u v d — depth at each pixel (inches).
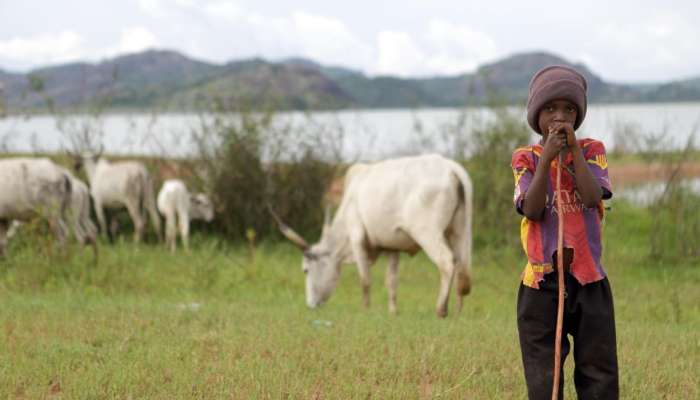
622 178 769.6
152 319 260.2
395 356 207.6
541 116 135.1
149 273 415.8
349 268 483.8
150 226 612.7
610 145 965.2
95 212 605.3
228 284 399.2
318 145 575.2
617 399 134.6
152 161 645.3
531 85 137.6
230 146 563.2
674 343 233.1
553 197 135.0
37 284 373.4
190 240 572.7
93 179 568.7
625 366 199.8
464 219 311.1
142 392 173.8
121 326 247.3
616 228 545.3
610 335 134.4
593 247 134.5
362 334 235.5
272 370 188.5
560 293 128.7
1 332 234.1
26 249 409.7
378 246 335.0
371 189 325.4
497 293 393.7
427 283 437.1
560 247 128.3
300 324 256.1
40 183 410.9
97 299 332.5
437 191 305.6
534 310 136.7
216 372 189.5
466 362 200.5
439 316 303.0
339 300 387.9
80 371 189.2
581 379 136.7
